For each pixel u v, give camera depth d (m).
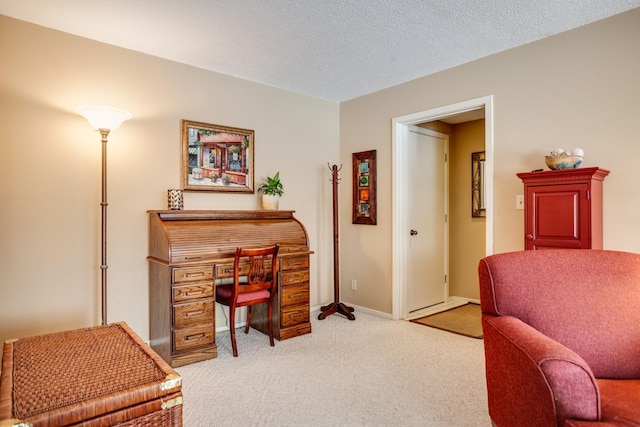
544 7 2.29
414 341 3.11
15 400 1.04
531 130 2.79
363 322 3.66
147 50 2.91
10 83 2.43
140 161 2.94
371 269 3.97
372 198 3.93
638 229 2.31
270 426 1.89
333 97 4.14
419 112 3.52
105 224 2.62
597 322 1.54
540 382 1.18
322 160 4.18
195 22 2.47
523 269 1.68
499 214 2.96
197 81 3.24
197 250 2.74
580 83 2.55
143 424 1.11
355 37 2.68
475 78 3.10
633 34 2.34
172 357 2.58
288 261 3.20
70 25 2.52
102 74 2.77
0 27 2.39
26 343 1.50
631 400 1.23
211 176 3.30
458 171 4.66
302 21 2.44
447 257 4.60
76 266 2.67
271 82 3.64
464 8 2.29
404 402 2.11
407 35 2.65
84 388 1.12
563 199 2.33
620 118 2.39
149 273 2.98
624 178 2.37
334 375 2.46
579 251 1.74
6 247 2.41
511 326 1.47
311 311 4.06
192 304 2.67
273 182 3.49
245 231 3.10
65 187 2.62
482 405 2.08
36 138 2.52
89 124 2.72
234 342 2.80
